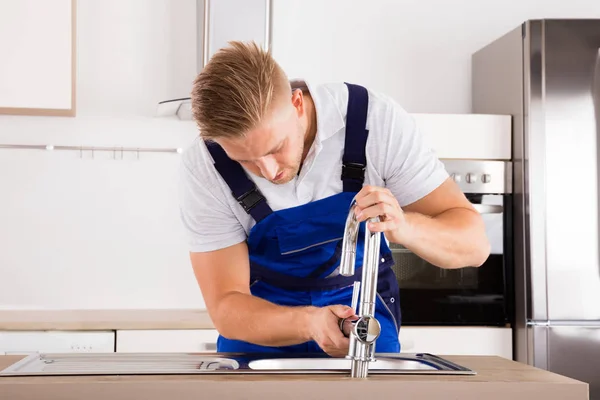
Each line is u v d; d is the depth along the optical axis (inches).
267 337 58.4
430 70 135.5
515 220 119.9
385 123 64.2
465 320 119.2
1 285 126.6
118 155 129.1
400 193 66.4
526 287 115.6
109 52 129.0
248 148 51.8
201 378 50.3
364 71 134.3
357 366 51.3
